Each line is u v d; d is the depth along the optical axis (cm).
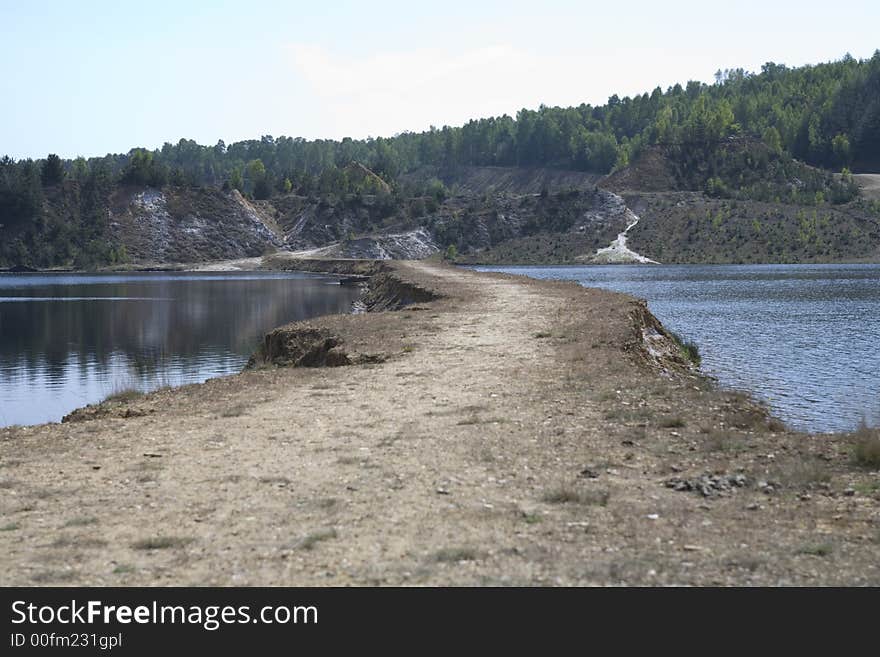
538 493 901
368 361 2084
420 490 920
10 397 2675
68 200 17788
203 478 1005
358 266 12612
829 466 991
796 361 2902
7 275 13825
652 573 665
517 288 4856
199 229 17950
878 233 15012
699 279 9288
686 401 1398
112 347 3962
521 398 1469
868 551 707
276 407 1480
